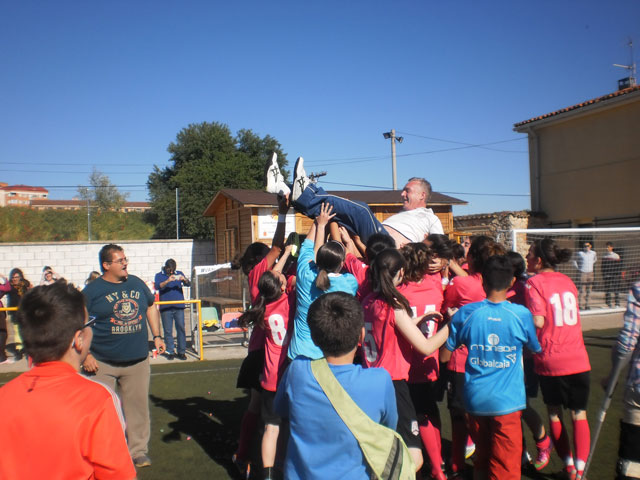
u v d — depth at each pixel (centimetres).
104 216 3172
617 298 1397
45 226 2889
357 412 210
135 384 451
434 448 383
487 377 327
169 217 3316
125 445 187
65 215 2994
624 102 1728
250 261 467
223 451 480
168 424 554
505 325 326
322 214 393
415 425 336
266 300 394
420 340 319
